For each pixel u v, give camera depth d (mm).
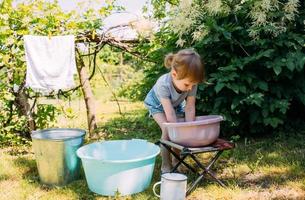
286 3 4465
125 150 3506
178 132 2914
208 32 4449
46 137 3594
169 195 2717
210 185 3176
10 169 3797
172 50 4969
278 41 4418
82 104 8680
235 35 4578
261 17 4285
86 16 5035
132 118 6512
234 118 4656
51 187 3326
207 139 2936
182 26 4613
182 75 2906
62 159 3287
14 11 4582
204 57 4637
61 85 4535
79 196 3082
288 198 2906
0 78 4773
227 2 4629
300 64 4199
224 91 4625
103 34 5160
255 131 4703
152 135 5172
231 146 2994
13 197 3084
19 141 4941
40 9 4672
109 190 3033
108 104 9414
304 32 4758
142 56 5375
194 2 4645
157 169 3646
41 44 4445
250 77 4398
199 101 4781
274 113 4590
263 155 3914
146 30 5262
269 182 3234
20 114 5020
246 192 3037
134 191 3057
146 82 5285
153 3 5828
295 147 4191
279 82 4621
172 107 3123
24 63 4711
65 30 4852
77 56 5168
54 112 5277
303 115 5027
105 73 9266
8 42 4496
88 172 3090
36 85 4469
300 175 3328
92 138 5156
